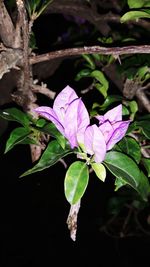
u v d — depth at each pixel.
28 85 0.51
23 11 0.42
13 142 0.47
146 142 0.55
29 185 1.89
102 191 1.84
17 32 0.49
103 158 0.41
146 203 1.05
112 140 0.42
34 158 0.51
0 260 1.83
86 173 0.42
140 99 0.65
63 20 1.34
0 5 0.47
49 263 1.86
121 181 0.45
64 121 0.42
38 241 1.92
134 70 0.61
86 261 1.90
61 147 0.43
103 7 0.98
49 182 1.78
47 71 0.84
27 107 0.52
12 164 1.84
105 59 0.71
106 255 1.91
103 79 0.60
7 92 0.74
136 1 0.51
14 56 0.47
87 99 0.76
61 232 1.96
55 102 0.43
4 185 1.90
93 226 1.92
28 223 1.94
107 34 0.83
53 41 1.29
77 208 0.43
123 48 0.46
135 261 1.89
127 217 1.35
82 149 0.42
